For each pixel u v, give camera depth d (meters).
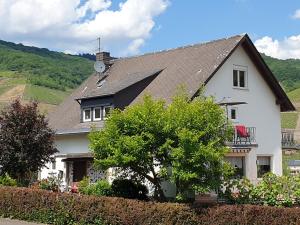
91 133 20.20
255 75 33.31
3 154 25.58
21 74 124.94
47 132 26.41
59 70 132.38
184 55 33.59
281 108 34.88
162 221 17.06
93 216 18.78
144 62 36.31
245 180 19.17
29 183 26.95
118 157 18.72
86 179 24.83
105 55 39.97
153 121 18.70
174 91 29.88
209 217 16.77
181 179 17.97
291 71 129.88
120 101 31.20
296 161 45.94
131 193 21.66
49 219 20.52
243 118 32.25
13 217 22.23
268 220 16.62
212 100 18.95
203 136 18.38
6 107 26.36
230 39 32.12
